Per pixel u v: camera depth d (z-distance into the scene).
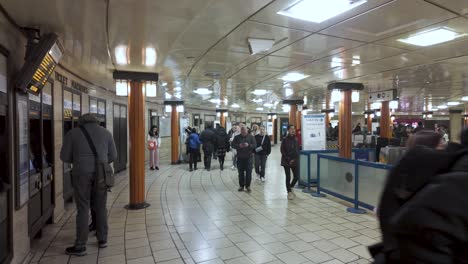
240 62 5.20
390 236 0.86
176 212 5.02
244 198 5.98
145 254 3.36
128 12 2.68
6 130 2.80
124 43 3.67
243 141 6.54
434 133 1.28
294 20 3.13
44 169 3.96
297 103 12.88
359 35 3.70
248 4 2.70
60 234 4.00
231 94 10.54
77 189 3.37
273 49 4.35
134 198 5.30
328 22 3.21
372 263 0.99
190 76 6.58
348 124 7.55
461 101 12.93
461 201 0.70
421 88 8.79
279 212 5.00
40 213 3.79
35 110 3.68
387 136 10.60
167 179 8.16
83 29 3.14
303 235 3.94
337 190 5.63
